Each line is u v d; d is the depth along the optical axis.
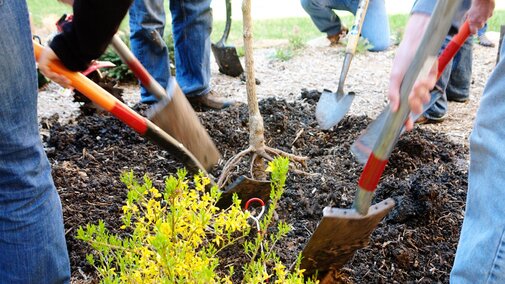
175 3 4.18
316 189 2.96
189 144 2.34
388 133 1.82
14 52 1.64
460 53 4.52
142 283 1.75
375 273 2.44
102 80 3.83
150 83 2.25
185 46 4.27
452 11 1.63
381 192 2.93
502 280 1.68
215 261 1.74
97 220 2.72
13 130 1.69
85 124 3.69
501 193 1.68
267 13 8.70
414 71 1.71
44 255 1.84
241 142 3.51
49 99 4.70
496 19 7.56
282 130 3.68
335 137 3.61
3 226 1.77
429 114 4.23
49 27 7.02
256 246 1.94
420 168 3.26
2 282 1.83
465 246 1.79
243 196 2.58
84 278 2.44
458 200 2.93
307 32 7.53
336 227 2.04
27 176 1.76
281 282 1.80
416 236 2.65
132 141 3.56
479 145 1.76
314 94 4.30
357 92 4.97
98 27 1.72
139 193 1.86
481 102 1.80
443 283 2.42
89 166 3.25
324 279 2.35
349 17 8.27
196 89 4.37
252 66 2.70
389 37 6.22
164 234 1.66
